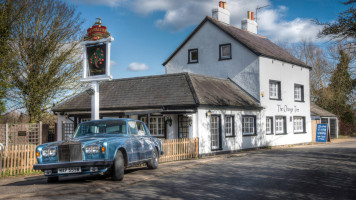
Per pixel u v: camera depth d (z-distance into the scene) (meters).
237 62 24.34
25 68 23.73
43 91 24.27
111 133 10.70
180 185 9.30
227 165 13.80
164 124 19.27
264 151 21.09
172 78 20.84
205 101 18.38
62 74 25.28
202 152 18.22
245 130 22.23
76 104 22.50
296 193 8.21
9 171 12.01
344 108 40.22
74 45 25.41
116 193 8.27
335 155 17.59
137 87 21.48
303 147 24.34
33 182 10.49
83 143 9.17
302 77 28.88
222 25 25.67
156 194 8.09
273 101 24.83
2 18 19.27
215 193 8.20
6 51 19.78
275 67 25.30
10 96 23.78
